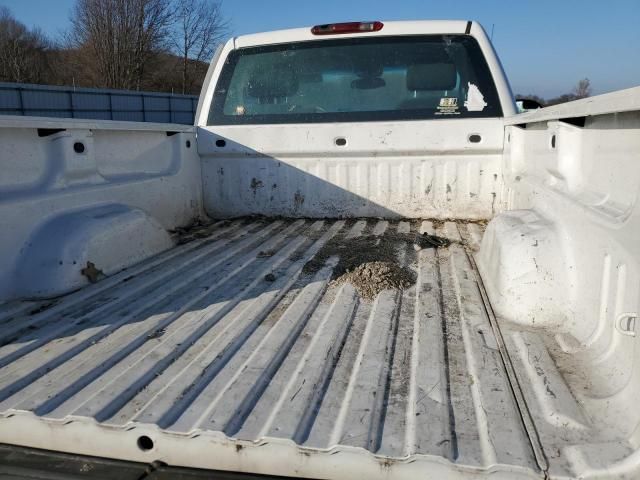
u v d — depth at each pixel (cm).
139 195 290
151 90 4319
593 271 159
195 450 124
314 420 130
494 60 323
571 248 181
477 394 141
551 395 138
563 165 204
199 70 4566
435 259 258
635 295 129
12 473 125
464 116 323
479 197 327
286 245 289
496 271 204
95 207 254
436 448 117
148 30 4097
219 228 335
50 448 133
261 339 175
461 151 320
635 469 110
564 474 111
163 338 177
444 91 327
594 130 170
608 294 147
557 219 198
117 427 127
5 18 4147
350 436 122
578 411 131
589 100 152
